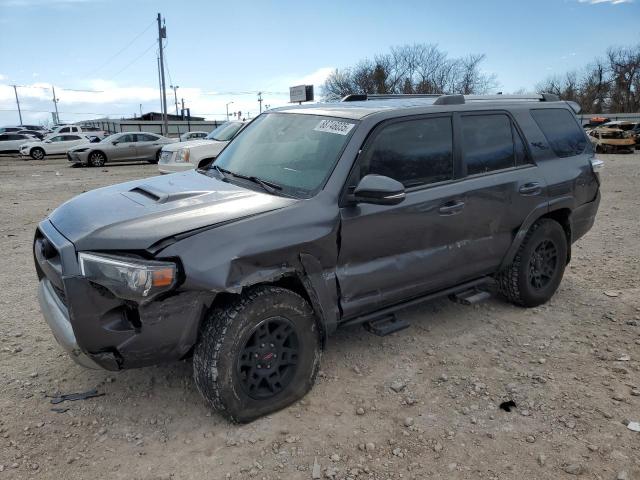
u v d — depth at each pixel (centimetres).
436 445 298
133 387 355
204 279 279
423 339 427
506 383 361
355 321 365
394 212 359
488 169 425
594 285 553
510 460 287
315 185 340
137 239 281
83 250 282
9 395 343
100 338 280
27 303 503
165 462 285
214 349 294
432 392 351
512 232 446
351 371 377
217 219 300
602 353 402
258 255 298
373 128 361
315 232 321
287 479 273
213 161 445
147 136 2391
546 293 490
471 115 420
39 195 1268
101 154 2277
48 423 316
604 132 2633
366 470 279
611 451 293
